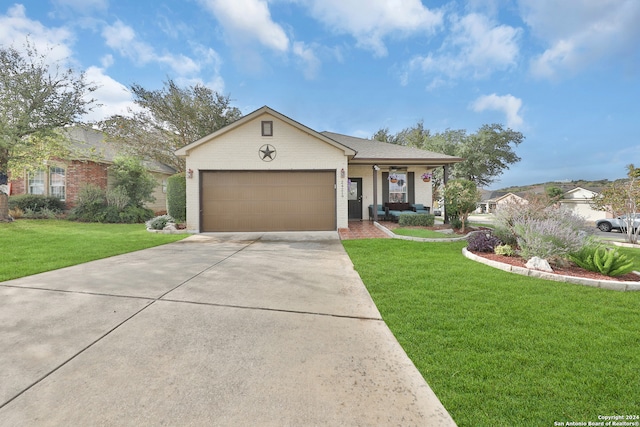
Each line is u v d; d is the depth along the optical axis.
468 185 10.59
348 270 5.30
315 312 3.41
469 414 1.84
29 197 14.58
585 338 2.78
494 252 6.33
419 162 12.41
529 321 3.15
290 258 6.30
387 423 1.77
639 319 3.21
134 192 15.72
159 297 3.84
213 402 1.93
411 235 8.85
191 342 2.70
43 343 2.65
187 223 10.55
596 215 24.86
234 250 7.23
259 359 2.43
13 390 2.02
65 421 1.76
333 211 10.95
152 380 2.15
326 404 1.92
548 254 5.22
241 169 10.67
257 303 3.67
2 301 3.64
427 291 4.10
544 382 2.13
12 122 11.84
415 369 2.31
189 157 10.60
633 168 9.48
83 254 6.44
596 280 4.41
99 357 2.44
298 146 10.76
